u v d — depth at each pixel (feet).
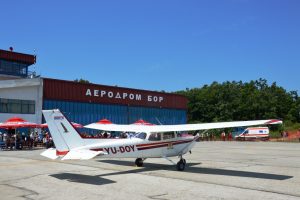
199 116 254.27
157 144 49.16
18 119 97.40
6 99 116.98
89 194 32.81
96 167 52.34
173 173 46.34
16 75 154.51
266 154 78.28
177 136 51.67
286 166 54.54
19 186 37.04
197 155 74.79
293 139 173.17
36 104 124.06
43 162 59.47
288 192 33.60
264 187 36.11
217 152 84.17
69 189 35.22
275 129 224.12
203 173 46.37
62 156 41.14
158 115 164.66
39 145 112.57
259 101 238.27
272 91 264.11
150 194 32.76
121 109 149.89
